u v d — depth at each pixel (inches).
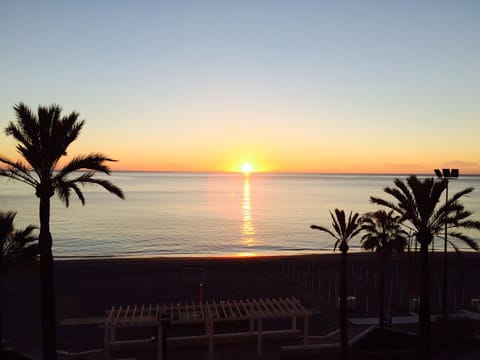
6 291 1694.1
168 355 1063.0
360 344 1073.5
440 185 913.5
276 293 1740.9
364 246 1175.6
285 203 6727.4
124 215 5078.7
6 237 834.2
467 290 1782.7
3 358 883.4
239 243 3449.8
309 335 1241.4
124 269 2123.5
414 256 997.8
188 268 2049.7
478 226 924.6
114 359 1043.3
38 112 797.2
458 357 1025.5
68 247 3184.1
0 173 778.8
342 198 7706.7
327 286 1855.3
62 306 1546.5
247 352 1081.4
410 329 1282.0
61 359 1051.9
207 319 1066.1
